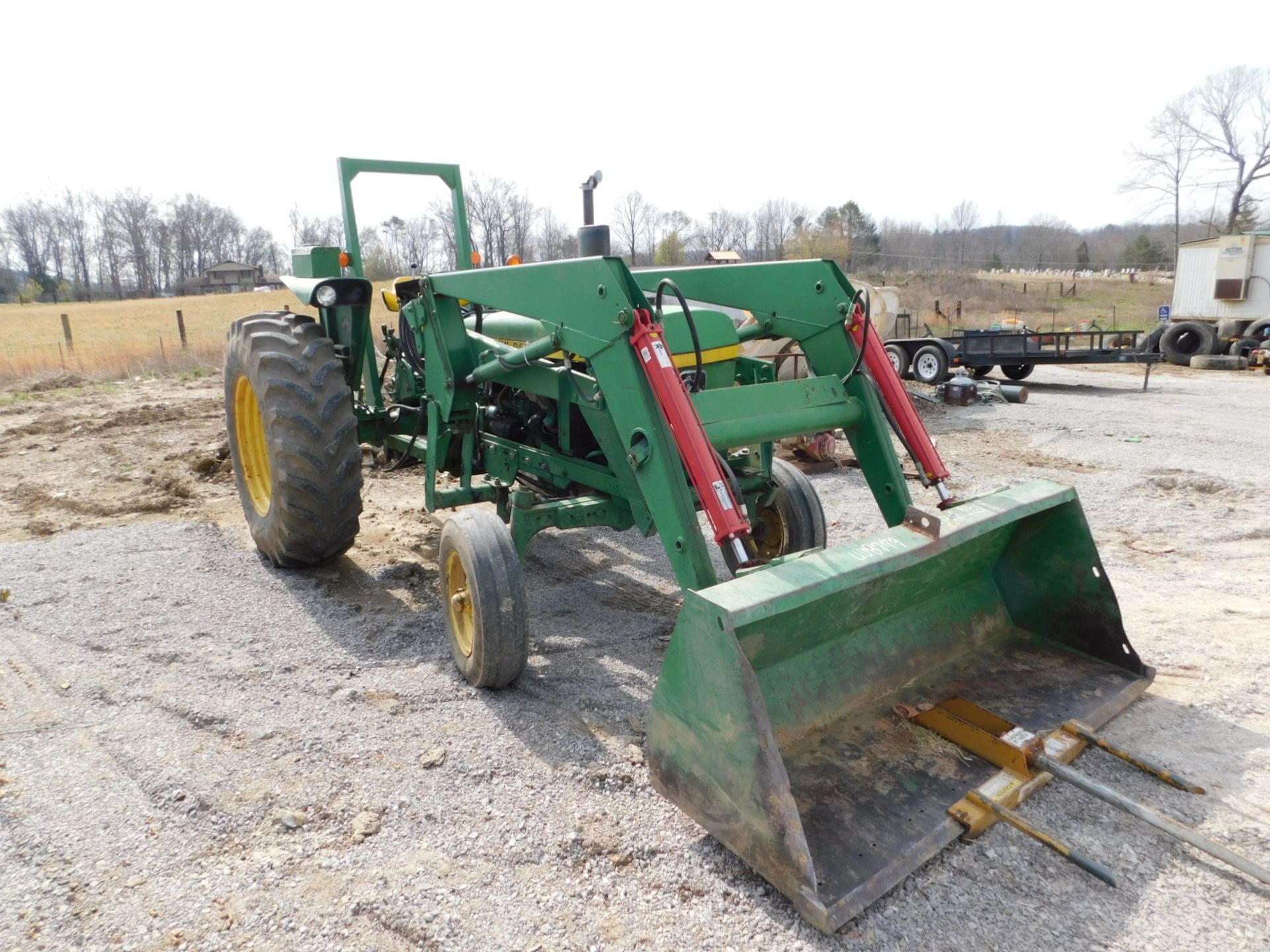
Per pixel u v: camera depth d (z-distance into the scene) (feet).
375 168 16.17
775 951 7.19
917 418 11.14
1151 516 19.72
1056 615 11.37
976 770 9.05
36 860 8.34
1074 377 49.67
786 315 12.30
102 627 13.78
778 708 9.23
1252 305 54.85
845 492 22.80
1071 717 9.96
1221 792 9.19
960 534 9.48
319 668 12.42
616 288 9.75
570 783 9.59
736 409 10.42
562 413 12.92
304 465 14.43
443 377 13.51
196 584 15.72
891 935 7.34
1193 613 14.07
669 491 9.56
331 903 7.75
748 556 9.00
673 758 8.45
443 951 7.22
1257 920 7.47
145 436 29.78
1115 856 8.28
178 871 8.21
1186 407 36.45
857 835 8.04
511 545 11.38
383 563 17.11
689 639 8.01
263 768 9.89
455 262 17.44
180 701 11.38
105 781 9.64
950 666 10.93
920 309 109.81
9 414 34.71
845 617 9.61
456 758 10.08
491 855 8.39
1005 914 7.57
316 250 17.15
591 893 7.89
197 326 100.94
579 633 13.83
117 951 7.22
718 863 8.25
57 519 20.08
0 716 11.05
